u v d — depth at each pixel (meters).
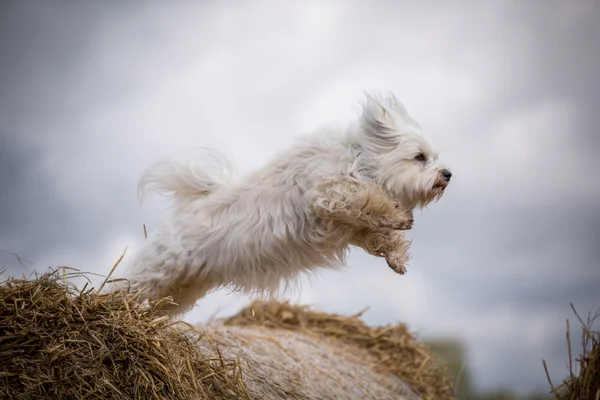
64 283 3.94
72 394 3.46
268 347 5.69
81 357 3.59
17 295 3.76
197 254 5.27
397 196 5.34
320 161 5.25
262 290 5.45
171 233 5.35
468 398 8.22
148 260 5.31
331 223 5.14
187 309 5.64
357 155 5.32
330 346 6.81
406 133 5.35
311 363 5.78
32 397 3.39
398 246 5.25
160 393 3.66
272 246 5.23
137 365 3.67
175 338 4.08
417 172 5.28
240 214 5.27
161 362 3.76
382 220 5.07
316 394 5.05
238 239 5.21
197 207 5.43
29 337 3.58
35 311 3.68
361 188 5.13
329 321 7.47
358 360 6.74
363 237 5.36
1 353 3.48
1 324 3.59
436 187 5.36
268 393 4.57
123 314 3.86
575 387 3.80
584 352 3.82
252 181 5.39
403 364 7.14
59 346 3.56
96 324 3.75
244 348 5.37
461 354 9.62
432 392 7.04
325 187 5.12
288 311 7.37
